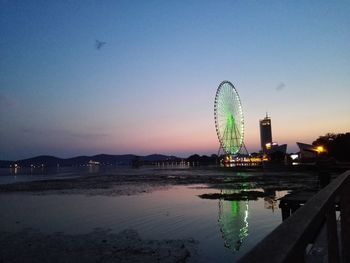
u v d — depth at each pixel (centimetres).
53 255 1814
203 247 1955
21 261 1722
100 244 2025
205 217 2966
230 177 9444
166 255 1792
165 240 2114
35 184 7944
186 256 1784
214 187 6319
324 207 247
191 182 7875
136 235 2256
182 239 2155
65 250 1905
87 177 11412
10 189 6600
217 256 1778
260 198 4278
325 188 329
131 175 12425
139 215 3125
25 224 2773
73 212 3394
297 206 1594
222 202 3984
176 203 3978
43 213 3356
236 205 3694
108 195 5109
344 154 10281
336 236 297
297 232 176
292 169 10744
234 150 10288
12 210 3588
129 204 3966
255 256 145
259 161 16262
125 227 2575
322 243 611
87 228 2570
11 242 2103
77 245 2008
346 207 404
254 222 2692
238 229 2441
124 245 2000
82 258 1755
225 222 2716
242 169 13838
